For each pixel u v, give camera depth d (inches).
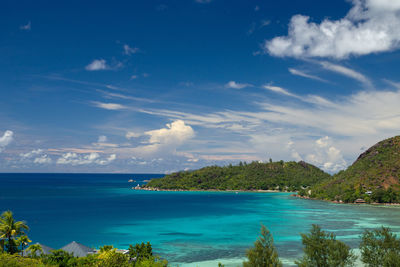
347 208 7593.5
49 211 6879.9
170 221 5442.9
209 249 3358.8
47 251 2313.0
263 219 5644.7
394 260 1448.1
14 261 1834.4
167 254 3157.0
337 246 1582.2
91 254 2234.3
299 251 3196.4
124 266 1893.5
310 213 6535.4
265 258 1546.5
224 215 6254.9
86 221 5438.0
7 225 2219.5
